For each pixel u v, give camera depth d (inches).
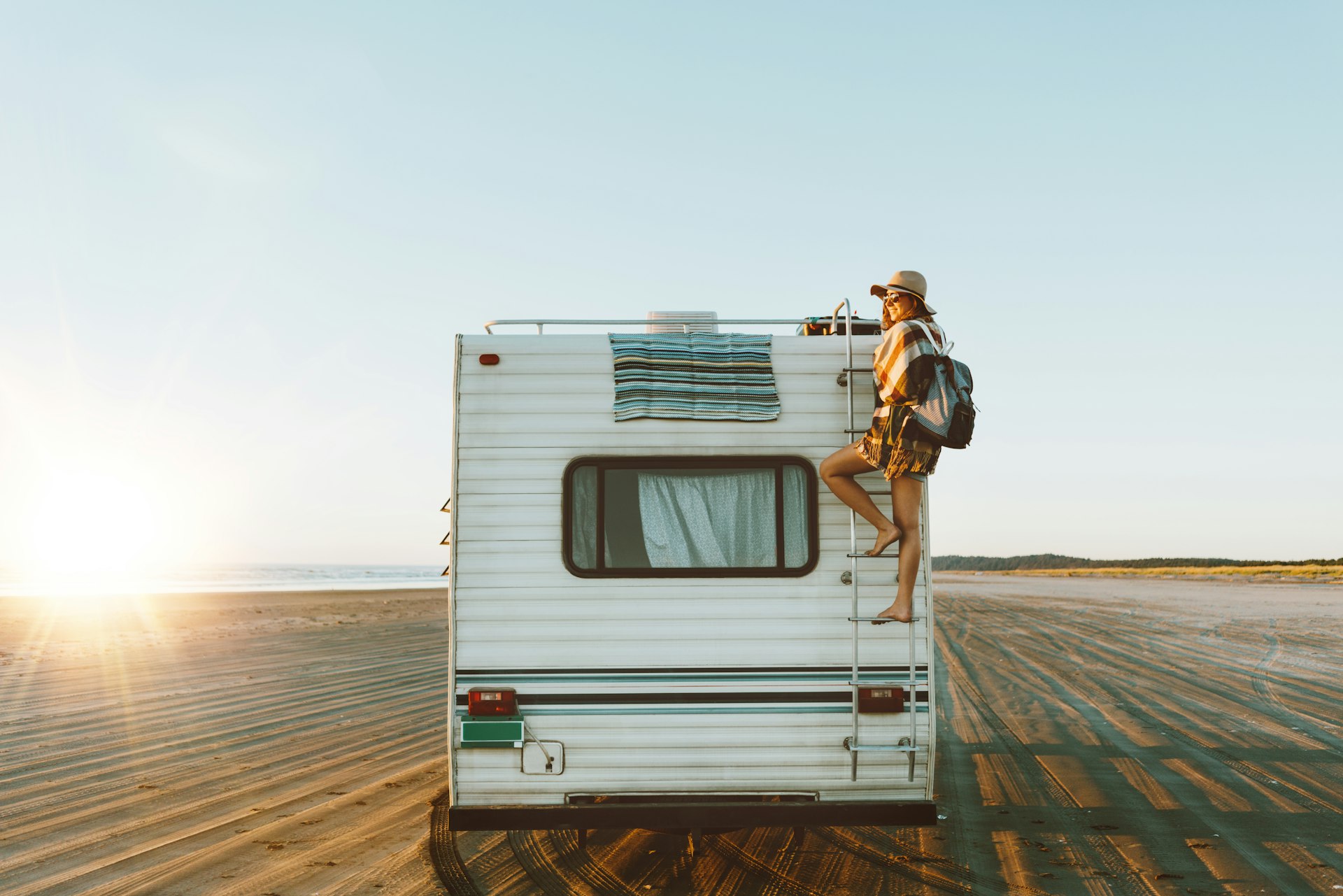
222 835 215.0
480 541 176.1
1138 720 363.9
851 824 168.7
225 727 354.6
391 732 344.2
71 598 1251.2
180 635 735.1
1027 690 448.5
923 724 171.2
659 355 181.8
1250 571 2748.5
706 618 174.2
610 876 188.4
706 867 194.4
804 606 174.9
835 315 187.3
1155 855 199.6
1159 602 1250.6
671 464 177.9
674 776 172.1
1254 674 501.4
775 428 179.2
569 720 172.7
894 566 175.0
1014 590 1769.2
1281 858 197.2
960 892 178.5
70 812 234.7
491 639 173.9
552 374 179.8
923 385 160.6
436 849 205.3
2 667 526.6
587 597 174.7
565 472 177.8
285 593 1579.7
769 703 173.0
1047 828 221.8
